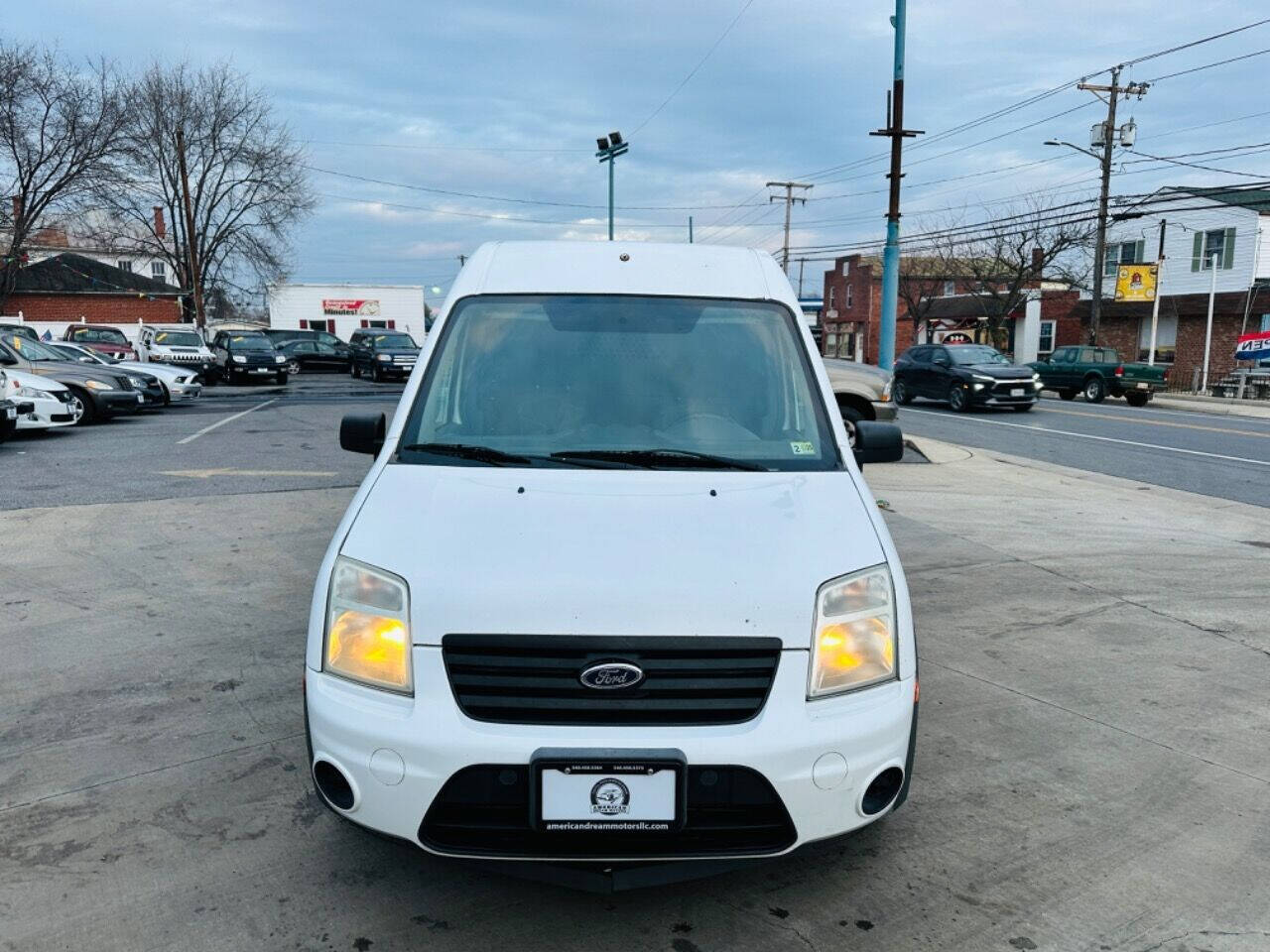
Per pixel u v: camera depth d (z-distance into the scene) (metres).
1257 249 31.86
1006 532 8.09
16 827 3.13
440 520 2.73
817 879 2.93
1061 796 3.45
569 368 3.51
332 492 9.12
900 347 52.34
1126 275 32.06
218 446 12.56
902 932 2.67
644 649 2.41
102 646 4.85
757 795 2.40
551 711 2.40
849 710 2.49
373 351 30.95
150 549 6.81
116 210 37.41
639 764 2.32
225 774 3.51
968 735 3.97
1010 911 2.77
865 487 3.14
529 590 2.44
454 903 2.78
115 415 17.39
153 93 38.72
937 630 5.39
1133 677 4.68
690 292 3.83
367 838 3.11
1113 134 31.44
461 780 2.38
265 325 56.34
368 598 2.54
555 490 2.90
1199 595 6.18
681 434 3.31
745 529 2.73
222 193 41.66
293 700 4.20
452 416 3.35
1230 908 2.79
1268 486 11.20
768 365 3.58
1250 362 29.84
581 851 2.39
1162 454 14.13
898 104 15.46
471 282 3.86
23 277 44.03
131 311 46.25
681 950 2.59
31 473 10.11
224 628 5.14
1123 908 2.79
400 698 2.45
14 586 5.88
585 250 4.07
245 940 2.58
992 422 19.14
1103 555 7.27
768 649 2.44
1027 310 44.09
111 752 3.68
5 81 32.59
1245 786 3.55
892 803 2.61
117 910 2.70
